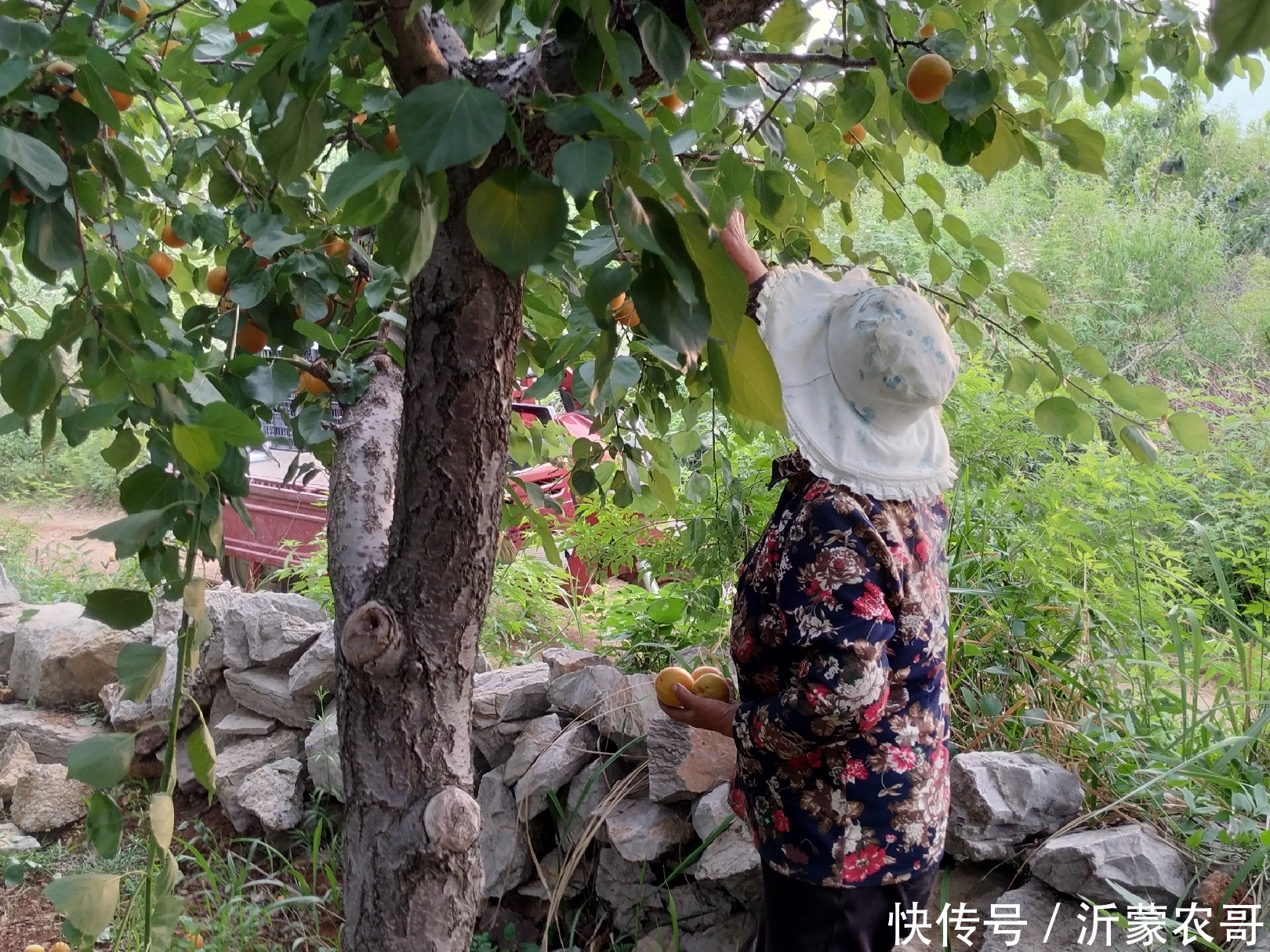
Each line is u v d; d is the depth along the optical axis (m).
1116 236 8.32
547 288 2.32
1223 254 8.60
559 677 3.04
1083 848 2.21
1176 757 2.44
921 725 1.77
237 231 2.45
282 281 1.98
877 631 1.62
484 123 0.76
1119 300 7.74
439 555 1.47
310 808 3.41
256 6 1.12
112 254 1.66
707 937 2.57
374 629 1.47
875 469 1.70
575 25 1.09
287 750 3.52
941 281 2.15
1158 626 3.07
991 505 3.00
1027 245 8.11
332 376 1.96
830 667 1.61
